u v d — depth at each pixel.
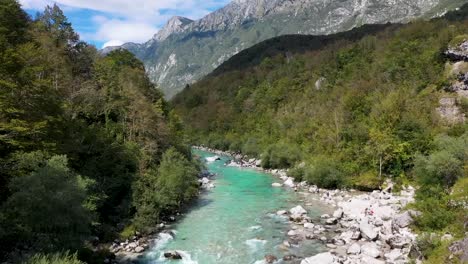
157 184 39.00
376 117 65.25
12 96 26.95
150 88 79.31
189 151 69.69
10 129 25.64
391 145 54.50
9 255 20.05
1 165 25.27
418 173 45.22
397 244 28.14
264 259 27.61
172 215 39.81
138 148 46.50
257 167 80.06
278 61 156.00
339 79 99.94
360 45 110.31
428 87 69.62
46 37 49.84
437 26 93.31
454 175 38.06
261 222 37.59
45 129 29.39
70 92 47.72
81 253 23.94
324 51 131.75
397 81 78.19
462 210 28.42
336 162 59.81
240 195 50.84
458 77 64.88
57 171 23.03
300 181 60.97
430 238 25.34
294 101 108.00
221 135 127.06
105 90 54.72
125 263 26.53
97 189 32.59
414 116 60.03
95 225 29.86
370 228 31.83
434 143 52.28
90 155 38.53
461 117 59.31
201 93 171.62
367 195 48.28
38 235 21.56
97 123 48.62
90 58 71.06
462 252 21.52
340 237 31.89
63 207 21.83
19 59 28.48
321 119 81.56
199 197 49.50
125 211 34.56
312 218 38.78
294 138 83.50
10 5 39.00
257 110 122.50
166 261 27.23
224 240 32.03
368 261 25.69
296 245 30.52
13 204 20.69
